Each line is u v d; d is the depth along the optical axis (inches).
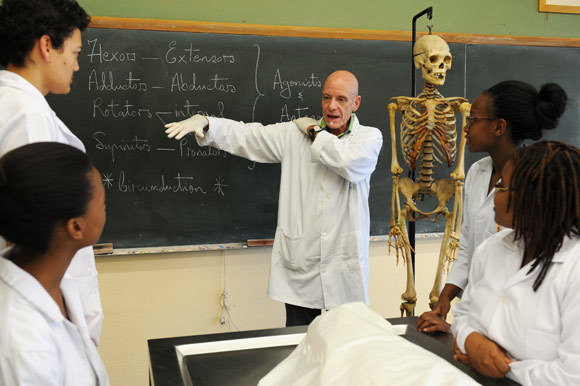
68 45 49.3
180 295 99.3
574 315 36.0
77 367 36.4
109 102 93.0
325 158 81.5
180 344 45.2
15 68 48.5
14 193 30.8
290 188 89.7
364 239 88.9
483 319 42.8
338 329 33.9
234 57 97.7
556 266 38.3
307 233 87.7
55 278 35.0
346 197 87.2
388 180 108.2
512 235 43.9
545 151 38.2
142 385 98.8
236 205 100.2
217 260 100.5
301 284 88.6
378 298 110.4
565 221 37.1
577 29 116.0
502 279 42.8
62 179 31.9
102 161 93.6
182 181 97.3
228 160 99.1
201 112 96.9
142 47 93.4
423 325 51.4
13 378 30.7
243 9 98.1
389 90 106.0
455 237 75.5
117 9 92.7
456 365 43.1
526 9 113.2
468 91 110.1
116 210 94.7
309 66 101.3
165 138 95.9
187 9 95.6
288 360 37.4
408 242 81.4
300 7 100.9
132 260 96.6
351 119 89.1
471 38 108.8
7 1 46.4
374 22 105.0
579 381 34.1
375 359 29.5
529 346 38.8
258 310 103.1
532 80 113.4
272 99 100.0
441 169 109.4
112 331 96.7
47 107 48.3
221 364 42.1
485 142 59.4
